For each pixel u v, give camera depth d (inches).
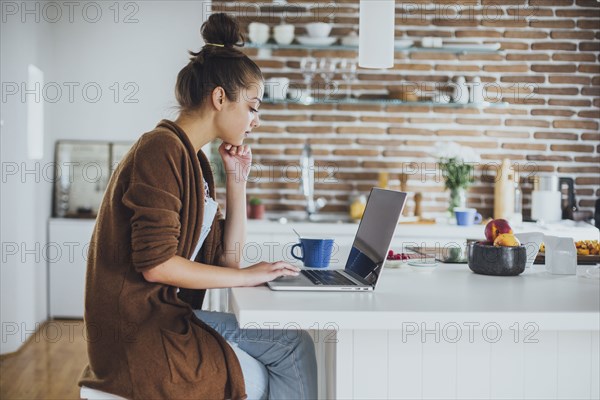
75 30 240.4
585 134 235.9
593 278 98.3
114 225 82.4
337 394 89.2
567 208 226.5
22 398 161.6
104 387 80.7
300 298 81.0
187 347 79.7
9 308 198.2
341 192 234.8
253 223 208.1
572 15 233.9
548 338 91.3
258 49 230.2
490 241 105.3
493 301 80.4
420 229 209.2
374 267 88.3
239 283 85.7
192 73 89.4
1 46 198.1
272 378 92.1
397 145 235.1
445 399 90.5
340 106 233.9
